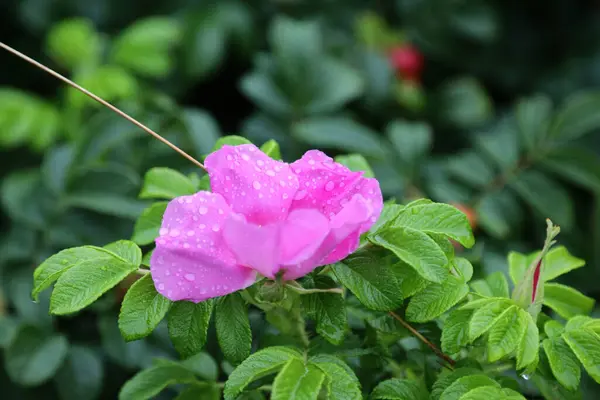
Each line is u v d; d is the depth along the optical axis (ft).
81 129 3.02
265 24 3.83
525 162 2.84
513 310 1.81
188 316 1.81
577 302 1.96
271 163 1.79
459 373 1.86
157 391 1.99
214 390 2.02
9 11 3.82
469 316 1.83
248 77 3.05
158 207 1.97
